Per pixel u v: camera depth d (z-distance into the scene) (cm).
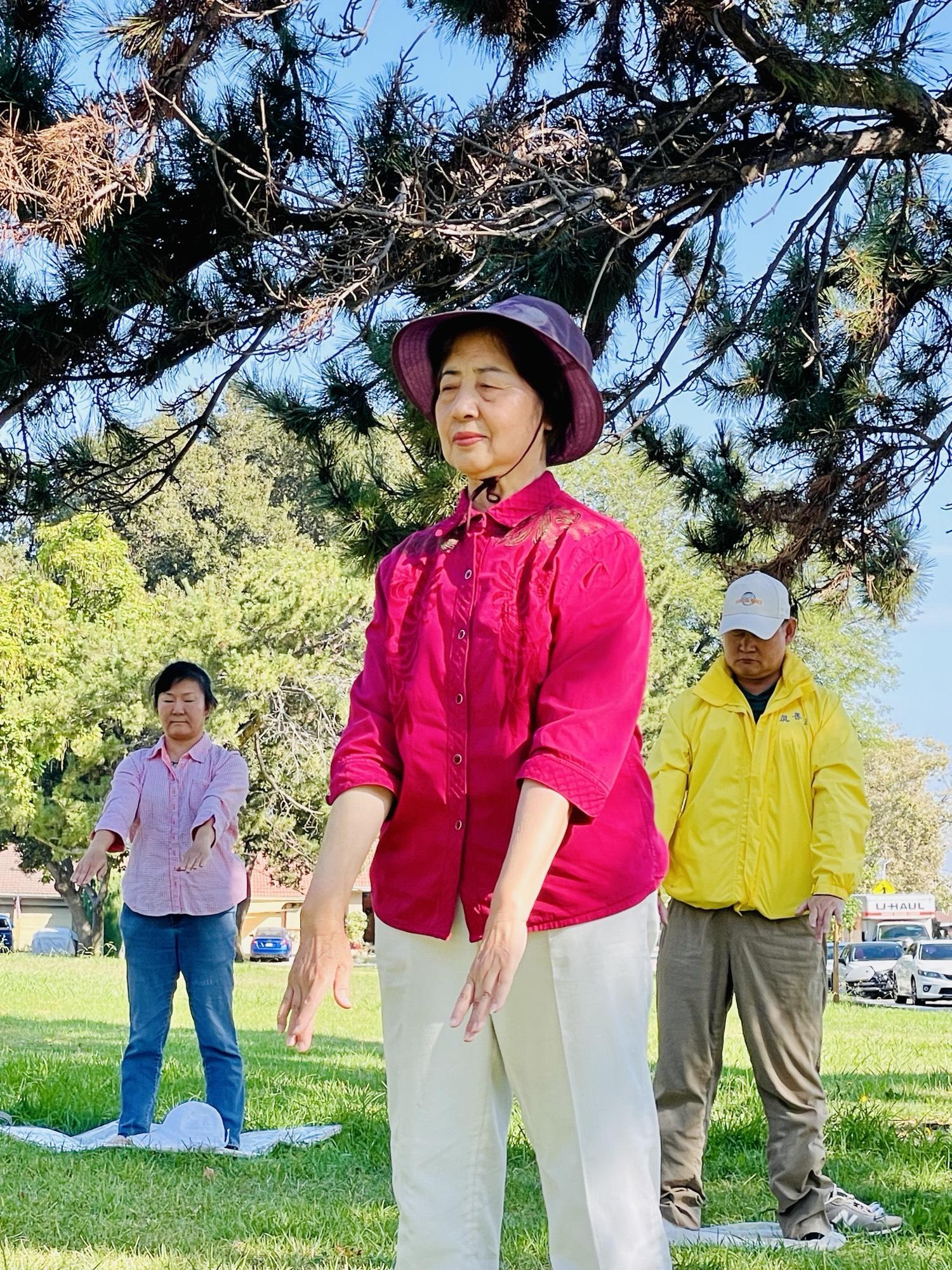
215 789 572
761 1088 445
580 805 223
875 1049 1215
